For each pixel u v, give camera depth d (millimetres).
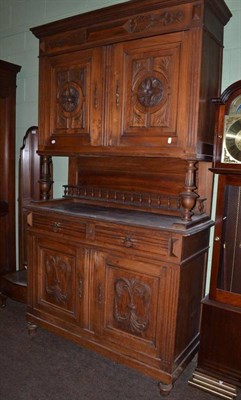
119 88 1974
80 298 2111
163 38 1789
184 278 1800
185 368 1984
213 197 2152
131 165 2348
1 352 2154
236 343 1784
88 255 2047
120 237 1894
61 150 2287
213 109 1938
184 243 1720
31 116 3047
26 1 3004
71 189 2652
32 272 2361
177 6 1722
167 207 2180
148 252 1797
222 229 1830
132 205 2312
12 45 3133
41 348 2217
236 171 1731
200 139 1787
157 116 1854
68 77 2201
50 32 2225
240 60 2012
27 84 3043
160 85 1825
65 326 2207
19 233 3006
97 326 2053
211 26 1790
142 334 1873
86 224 2031
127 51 1920
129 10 1859
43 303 2318
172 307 1750
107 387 1870
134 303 1889
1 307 2779
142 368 1878
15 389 1822
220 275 1844
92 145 2119
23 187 2951
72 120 2213
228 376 1825
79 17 2045
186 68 1728
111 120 2027
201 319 1874
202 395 1827
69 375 1958
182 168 2133
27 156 2928
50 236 2230
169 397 1805
